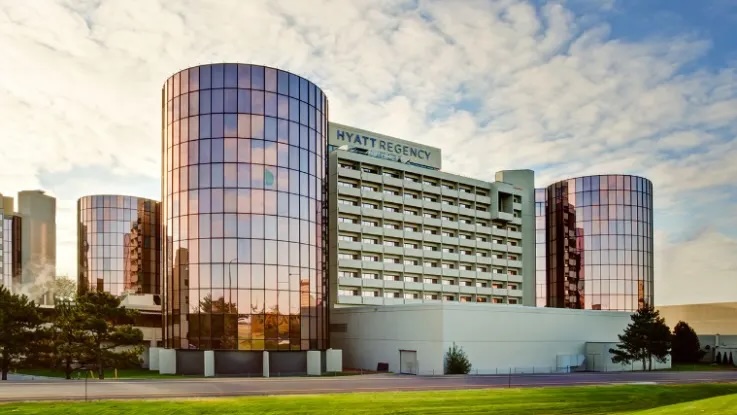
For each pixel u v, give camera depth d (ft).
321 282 288.92
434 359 276.00
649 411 136.98
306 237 282.15
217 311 260.42
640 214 485.97
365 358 314.35
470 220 437.99
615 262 475.72
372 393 162.91
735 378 258.37
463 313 283.59
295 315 272.31
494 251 448.65
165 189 283.59
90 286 524.52
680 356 406.62
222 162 268.41
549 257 513.45
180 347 264.72
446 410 139.13
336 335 334.65
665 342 326.65
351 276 360.69
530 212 477.77
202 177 269.03
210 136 270.26
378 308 309.63
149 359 287.89
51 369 273.95
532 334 313.53
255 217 267.80
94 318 220.02
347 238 363.56
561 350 327.06
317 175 292.20
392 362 297.74
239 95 272.51
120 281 530.68
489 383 203.92
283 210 274.36
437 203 412.57
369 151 394.52
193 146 271.90
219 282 262.26
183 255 269.03
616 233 479.00
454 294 412.77
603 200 484.74
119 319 274.16
